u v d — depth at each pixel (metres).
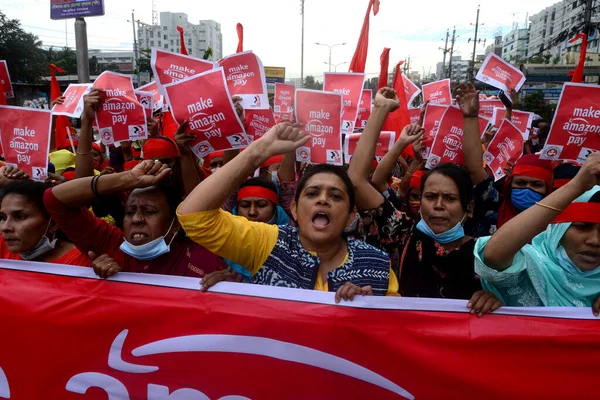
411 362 1.69
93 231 2.08
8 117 2.66
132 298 1.88
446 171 2.06
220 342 1.79
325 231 1.81
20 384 1.98
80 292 1.93
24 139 2.66
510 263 1.60
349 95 3.45
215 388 1.80
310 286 1.82
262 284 1.82
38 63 31.14
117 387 1.89
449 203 2.02
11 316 1.97
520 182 2.94
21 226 2.14
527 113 4.80
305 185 1.86
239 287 1.80
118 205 2.64
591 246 1.70
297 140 1.73
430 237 2.08
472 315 1.69
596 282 1.74
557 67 27.47
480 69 4.26
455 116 3.40
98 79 2.85
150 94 3.40
